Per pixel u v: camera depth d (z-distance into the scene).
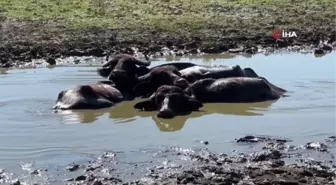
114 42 23.02
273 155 10.89
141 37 23.91
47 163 10.77
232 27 25.66
